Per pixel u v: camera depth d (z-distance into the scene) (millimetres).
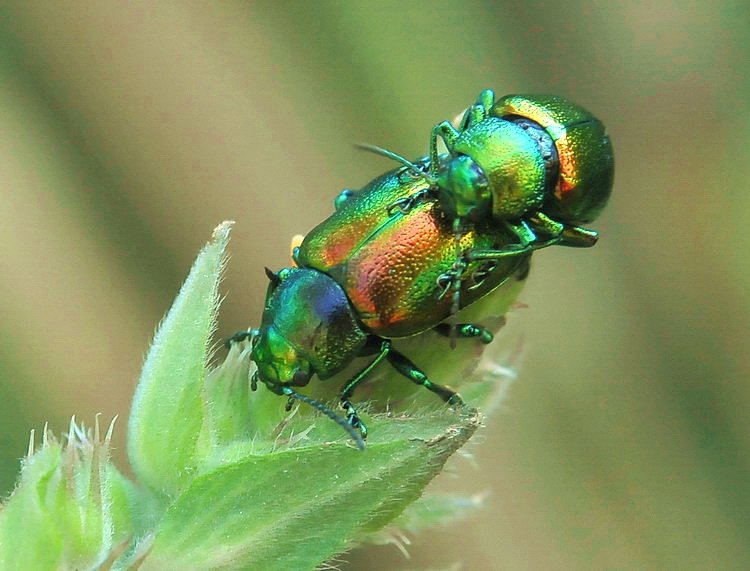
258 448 58
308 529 57
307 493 57
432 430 57
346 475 57
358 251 62
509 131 63
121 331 71
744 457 72
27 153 72
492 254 62
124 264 72
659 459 72
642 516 72
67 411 70
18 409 69
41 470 57
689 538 71
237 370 60
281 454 57
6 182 71
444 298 62
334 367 62
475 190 62
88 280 71
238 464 57
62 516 57
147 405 58
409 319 62
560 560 71
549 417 72
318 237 63
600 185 63
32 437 58
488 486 72
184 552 57
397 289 62
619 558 71
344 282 62
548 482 72
